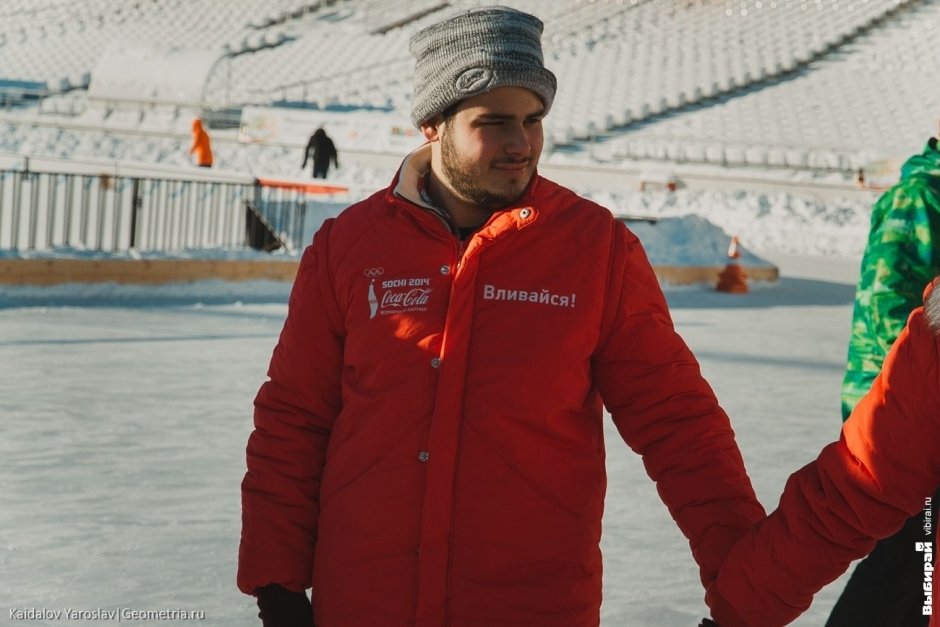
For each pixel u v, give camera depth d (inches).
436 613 95.6
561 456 98.0
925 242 141.5
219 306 564.7
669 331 102.9
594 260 99.9
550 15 2313.0
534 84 97.7
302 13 2517.2
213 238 773.3
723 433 100.8
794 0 2289.6
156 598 181.3
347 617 98.1
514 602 95.8
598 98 1927.9
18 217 586.2
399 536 96.7
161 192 829.8
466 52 96.9
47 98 1945.1
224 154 1615.4
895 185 145.6
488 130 98.3
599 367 102.9
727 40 2180.1
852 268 998.4
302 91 2059.5
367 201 106.9
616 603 187.2
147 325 487.2
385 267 101.5
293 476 105.7
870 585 135.6
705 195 1369.3
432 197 105.6
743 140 1754.4
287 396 106.5
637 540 219.6
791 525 91.4
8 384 345.7
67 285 564.7
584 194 1364.4
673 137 1748.3
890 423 86.4
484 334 97.6
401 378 98.3
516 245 99.1
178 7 2568.9
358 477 98.9
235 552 204.8
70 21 2544.3
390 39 2316.7
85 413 311.6
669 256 805.9
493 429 96.1
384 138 1637.6
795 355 488.7
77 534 210.8
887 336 141.5
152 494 238.5
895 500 88.1
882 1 2266.2
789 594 92.7
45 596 180.1
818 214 1323.8
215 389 354.0
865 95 1955.0
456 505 96.0
